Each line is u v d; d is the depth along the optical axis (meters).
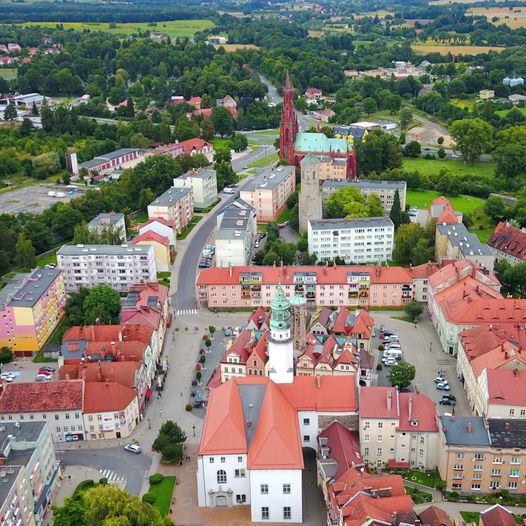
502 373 187.50
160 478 178.75
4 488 148.25
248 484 167.88
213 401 180.75
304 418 182.75
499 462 167.00
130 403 199.88
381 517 139.88
